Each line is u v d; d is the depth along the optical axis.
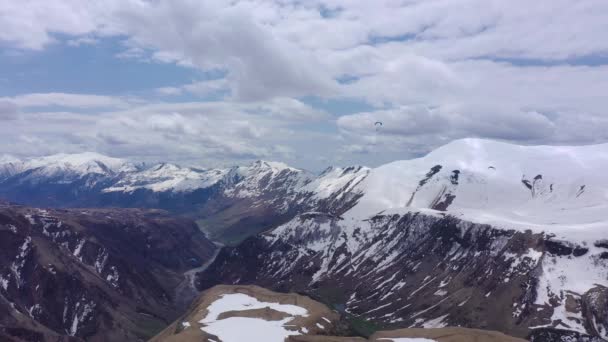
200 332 154.25
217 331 155.88
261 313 175.25
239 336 151.88
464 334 154.00
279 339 151.25
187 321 170.25
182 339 147.88
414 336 154.00
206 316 173.38
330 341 151.00
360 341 153.12
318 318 174.38
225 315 173.38
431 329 160.25
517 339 150.50
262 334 154.50
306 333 160.62
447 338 151.50
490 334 154.00
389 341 149.88
